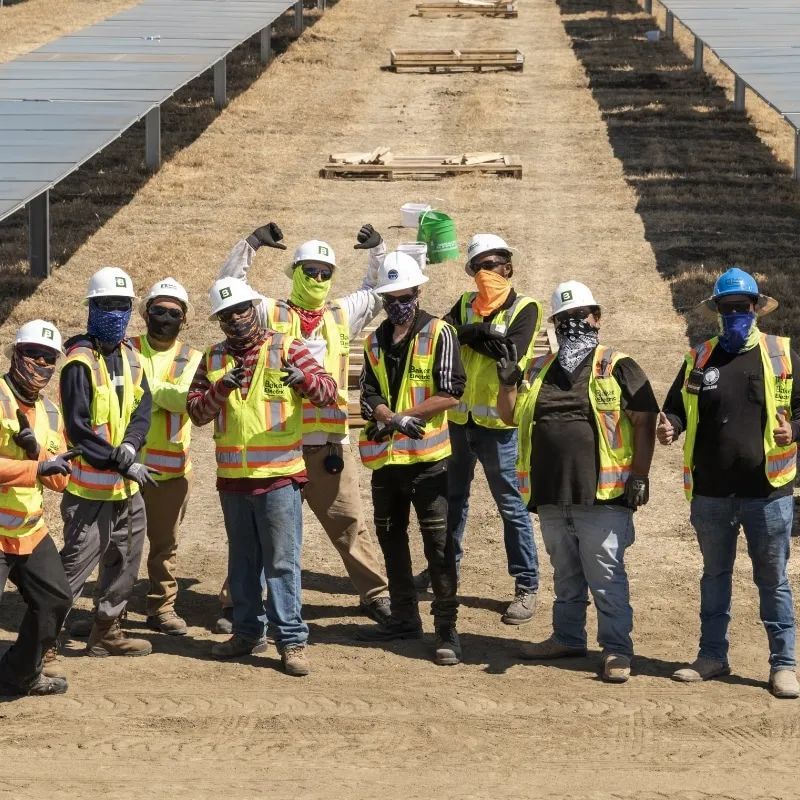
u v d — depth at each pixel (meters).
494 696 12.25
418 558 16.83
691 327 27.70
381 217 36.12
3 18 70.25
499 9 73.69
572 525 12.76
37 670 12.10
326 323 14.05
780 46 44.72
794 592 15.12
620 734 11.34
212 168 41.12
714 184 39.72
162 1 60.81
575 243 33.94
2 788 10.04
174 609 14.98
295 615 12.86
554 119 48.91
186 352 13.99
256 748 10.97
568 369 12.55
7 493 11.63
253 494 12.63
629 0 79.75
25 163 27.86
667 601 15.24
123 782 10.18
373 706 11.98
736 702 12.12
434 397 12.88
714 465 12.25
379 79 56.44
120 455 12.20
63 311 28.48
